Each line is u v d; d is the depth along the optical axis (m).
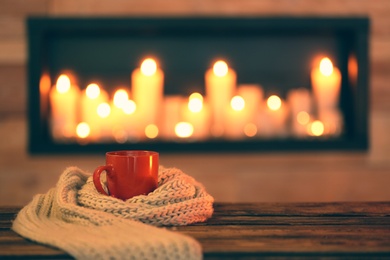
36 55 2.14
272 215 1.01
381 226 0.93
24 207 1.00
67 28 2.15
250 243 0.83
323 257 0.78
